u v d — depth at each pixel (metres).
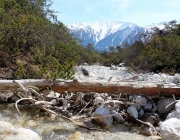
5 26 8.49
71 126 4.97
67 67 7.49
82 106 6.05
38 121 5.21
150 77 8.24
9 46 9.02
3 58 9.23
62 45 12.55
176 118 4.39
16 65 9.62
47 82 6.21
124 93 6.01
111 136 4.44
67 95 6.50
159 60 16.08
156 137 4.36
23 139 3.67
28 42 10.05
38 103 5.21
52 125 5.00
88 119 5.07
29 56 10.61
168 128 3.89
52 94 7.32
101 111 5.06
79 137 4.33
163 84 5.93
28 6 15.27
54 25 15.09
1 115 5.45
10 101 6.69
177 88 5.70
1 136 3.84
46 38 11.38
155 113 5.46
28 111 5.89
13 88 6.14
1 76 8.34
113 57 38.31
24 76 8.16
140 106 5.61
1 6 9.87
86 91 5.91
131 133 4.61
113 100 5.68
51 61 10.17
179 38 19.22
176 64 15.24
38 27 9.63
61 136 4.40
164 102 5.56
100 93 6.48
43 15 17.56
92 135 4.49
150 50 17.11
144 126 4.77
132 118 5.20
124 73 16.89
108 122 5.02
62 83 5.96
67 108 5.97
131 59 24.55
